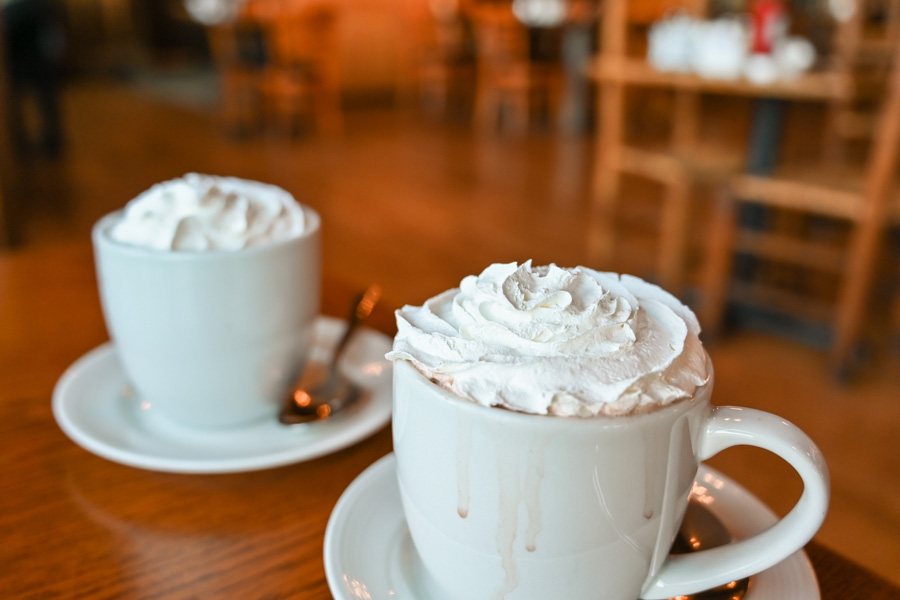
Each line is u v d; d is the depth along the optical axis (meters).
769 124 1.58
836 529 1.01
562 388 0.36
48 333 0.64
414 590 0.41
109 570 0.43
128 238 0.49
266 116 4.10
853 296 1.38
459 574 0.39
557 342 0.37
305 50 3.84
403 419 0.38
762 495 1.01
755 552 0.39
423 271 2.04
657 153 1.79
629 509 0.37
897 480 1.12
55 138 3.41
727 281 1.68
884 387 1.42
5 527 0.45
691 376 0.37
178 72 6.21
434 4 4.42
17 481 0.48
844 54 1.87
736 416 0.38
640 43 2.18
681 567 0.40
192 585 0.42
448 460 0.37
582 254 2.18
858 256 1.36
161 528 0.45
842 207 1.37
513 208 2.67
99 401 0.53
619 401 0.36
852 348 1.42
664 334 0.39
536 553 0.37
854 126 2.03
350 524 0.43
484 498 0.37
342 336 0.59
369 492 0.45
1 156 1.63
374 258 2.13
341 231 2.38
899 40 1.25
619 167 1.89
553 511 0.36
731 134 2.59
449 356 0.38
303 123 4.17
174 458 0.48
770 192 1.47
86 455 0.50
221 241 0.49
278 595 0.42
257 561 0.44
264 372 0.51
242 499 0.47
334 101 4.06
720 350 1.57
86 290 0.71
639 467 0.36
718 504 0.45
